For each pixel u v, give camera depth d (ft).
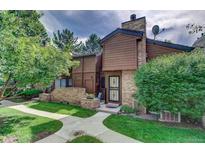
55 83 54.90
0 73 19.85
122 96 35.78
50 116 28.04
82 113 30.25
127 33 35.60
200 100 21.22
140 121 24.27
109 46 38.68
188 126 21.77
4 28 19.49
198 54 23.29
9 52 18.51
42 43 33.73
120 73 37.99
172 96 22.57
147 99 25.17
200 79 21.15
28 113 30.73
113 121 24.22
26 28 29.63
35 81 26.07
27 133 19.38
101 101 43.96
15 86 26.73
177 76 22.59
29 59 21.38
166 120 24.31
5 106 39.32
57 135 18.63
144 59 33.27
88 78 50.21
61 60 30.55
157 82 24.06
